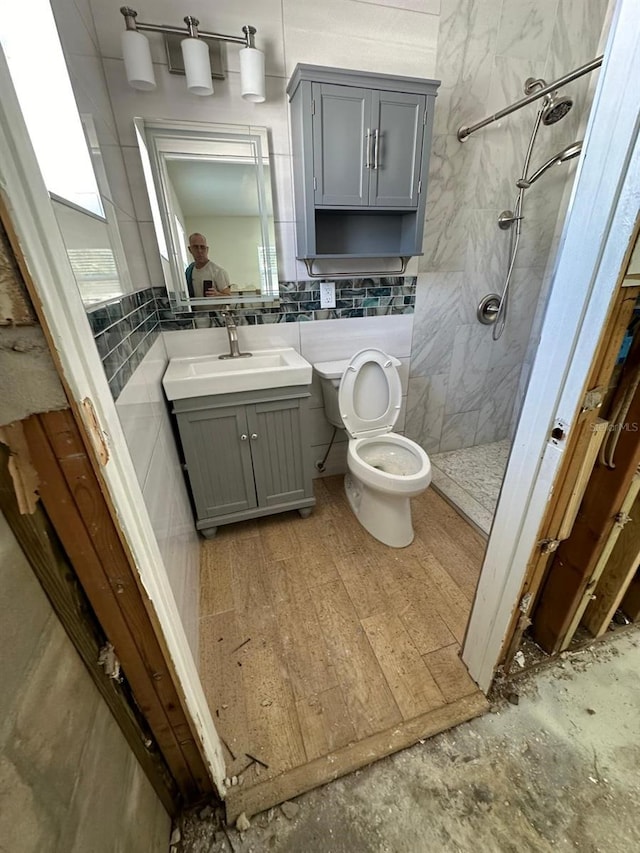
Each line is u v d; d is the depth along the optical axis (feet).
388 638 4.13
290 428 5.37
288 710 3.48
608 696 3.55
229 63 4.52
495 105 5.71
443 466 7.63
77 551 1.68
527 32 5.41
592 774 3.03
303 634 4.19
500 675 3.70
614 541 3.26
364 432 5.94
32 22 2.24
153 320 4.95
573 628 3.73
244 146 4.92
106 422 1.62
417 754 3.17
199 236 5.11
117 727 2.06
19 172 1.17
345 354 6.49
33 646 1.42
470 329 7.15
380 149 4.80
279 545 5.54
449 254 6.40
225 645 4.09
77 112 2.88
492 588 3.27
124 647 2.02
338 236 5.72
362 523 5.87
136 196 4.70
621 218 1.87
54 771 1.43
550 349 2.39
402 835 2.74
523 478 2.78
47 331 1.31
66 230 2.23
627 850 2.64
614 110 1.77
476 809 2.85
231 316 5.53
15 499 1.40
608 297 2.02
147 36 4.21
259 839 2.73
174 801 2.80
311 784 2.99
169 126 4.56
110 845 1.78
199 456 5.08
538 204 6.51
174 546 3.74
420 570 5.05
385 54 4.98
